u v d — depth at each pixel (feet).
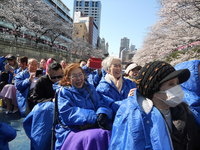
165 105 4.52
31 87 13.34
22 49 80.33
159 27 52.65
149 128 4.02
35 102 10.95
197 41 40.52
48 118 8.58
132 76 13.35
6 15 65.92
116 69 9.11
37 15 90.58
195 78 5.45
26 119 9.14
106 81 9.10
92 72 15.11
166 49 48.37
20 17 72.95
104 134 6.73
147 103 4.29
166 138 3.95
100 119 6.91
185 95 5.57
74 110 7.06
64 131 7.29
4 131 6.86
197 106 5.35
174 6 37.09
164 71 4.30
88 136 6.62
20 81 14.19
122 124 4.38
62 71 11.03
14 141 11.23
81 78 7.60
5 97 16.53
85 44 189.16
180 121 4.58
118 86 9.14
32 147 8.59
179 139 4.42
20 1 74.90
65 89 7.56
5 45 69.26
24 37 97.96
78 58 161.07
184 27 40.45
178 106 4.84
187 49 44.80
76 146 6.63
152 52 67.46
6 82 19.11
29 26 77.87
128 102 4.46
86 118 6.88
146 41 82.23
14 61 20.16
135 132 4.06
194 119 4.91
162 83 4.25
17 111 16.99
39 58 95.81
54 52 115.34
